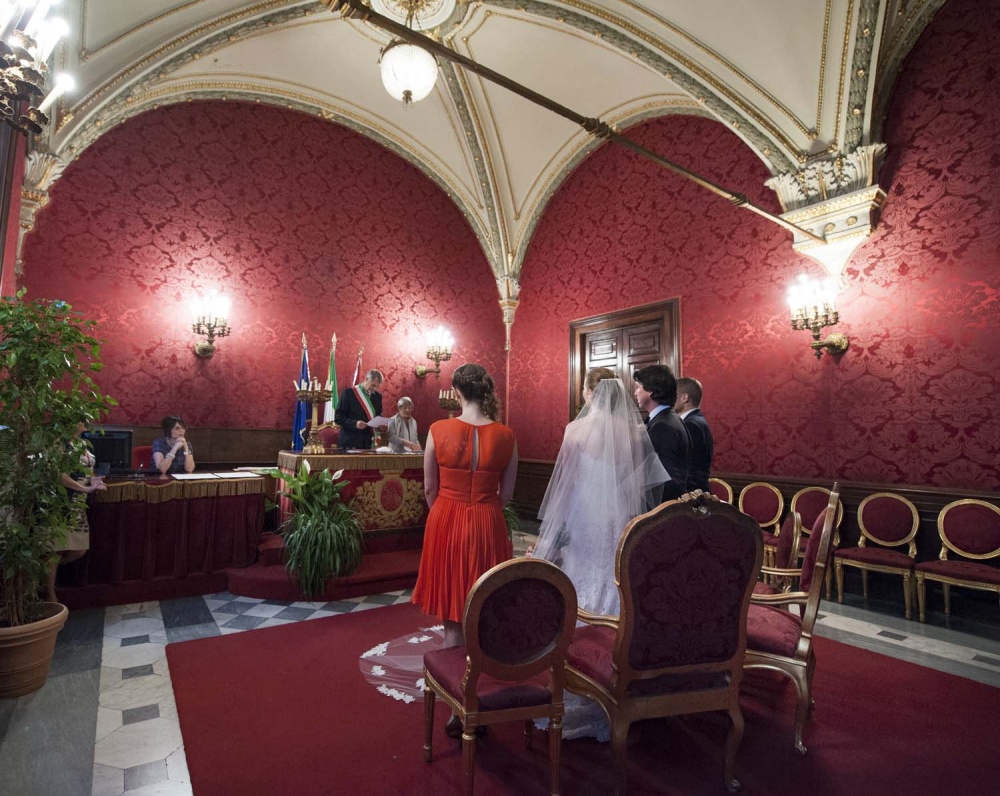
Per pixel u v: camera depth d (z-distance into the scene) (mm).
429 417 8648
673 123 7113
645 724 2654
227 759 2275
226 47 6414
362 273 8156
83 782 2115
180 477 4762
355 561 4660
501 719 1925
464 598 2516
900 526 4754
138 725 2545
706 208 6707
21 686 2793
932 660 3490
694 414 3355
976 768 2297
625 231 7676
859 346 5277
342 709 2707
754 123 5656
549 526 2662
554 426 8633
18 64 2395
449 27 6242
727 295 6426
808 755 2385
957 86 4781
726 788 2139
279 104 7496
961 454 4613
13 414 2717
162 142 6766
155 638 3633
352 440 6340
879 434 5109
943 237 4793
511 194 8781
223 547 4766
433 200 8938
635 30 5691
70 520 3020
